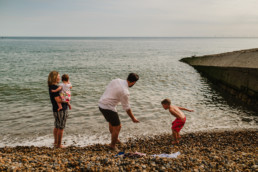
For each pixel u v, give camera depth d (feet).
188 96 42.34
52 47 275.18
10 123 25.82
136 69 83.92
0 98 37.78
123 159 13.76
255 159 13.76
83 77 63.41
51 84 16.79
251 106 36.32
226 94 46.24
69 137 21.91
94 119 27.55
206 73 68.44
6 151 17.48
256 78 36.94
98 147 18.53
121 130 24.06
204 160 13.56
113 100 15.11
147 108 32.86
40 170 11.80
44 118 27.78
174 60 122.83
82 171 11.95
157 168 12.30
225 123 27.02
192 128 25.09
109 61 114.73
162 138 21.79
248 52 53.42
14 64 93.81
